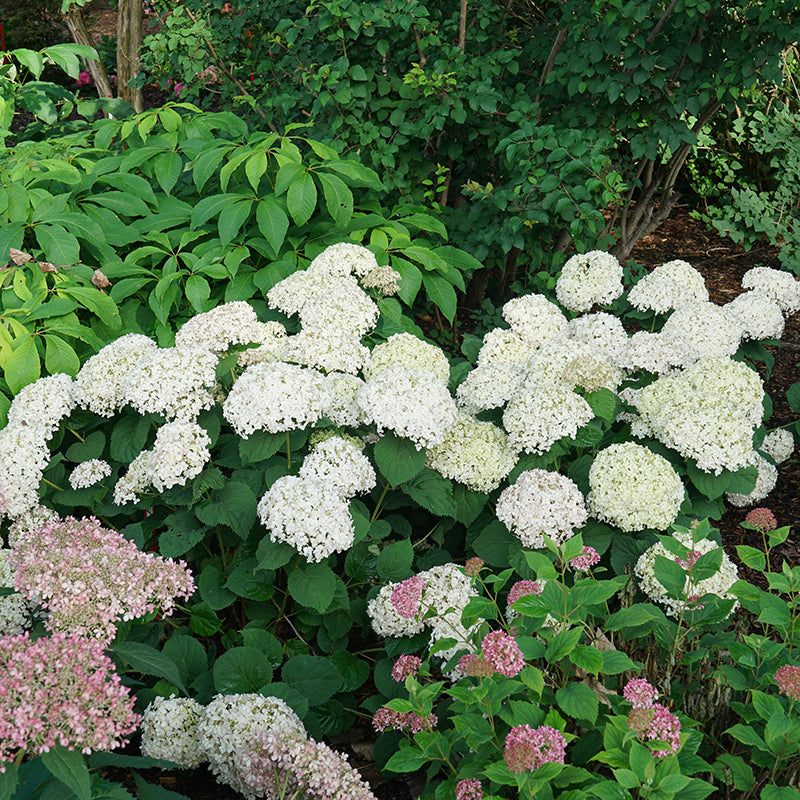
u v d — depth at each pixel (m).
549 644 2.06
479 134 5.57
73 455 3.30
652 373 3.77
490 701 1.98
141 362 3.10
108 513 3.09
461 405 3.62
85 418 3.40
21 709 1.78
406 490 3.10
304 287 3.90
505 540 3.08
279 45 5.86
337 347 3.43
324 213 5.04
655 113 5.20
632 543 3.02
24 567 2.25
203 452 2.87
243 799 2.52
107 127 5.22
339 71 5.04
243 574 2.86
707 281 6.51
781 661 2.26
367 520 2.90
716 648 2.52
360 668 2.82
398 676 2.39
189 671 2.74
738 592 2.29
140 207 4.64
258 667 2.66
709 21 5.12
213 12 6.58
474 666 1.95
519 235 5.04
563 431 3.09
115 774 2.58
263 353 3.28
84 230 4.28
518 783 1.74
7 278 4.12
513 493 2.93
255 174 4.37
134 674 2.86
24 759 2.08
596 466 3.02
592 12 4.83
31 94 5.93
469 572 2.36
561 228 5.58
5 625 2.68
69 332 3.83
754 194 6.80
